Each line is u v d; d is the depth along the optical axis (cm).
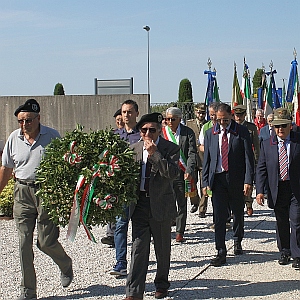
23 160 607
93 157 563
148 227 595
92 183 555
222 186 768
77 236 952
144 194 594
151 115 587
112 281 686
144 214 593
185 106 1998
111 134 577
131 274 581
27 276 605
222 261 757
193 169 865
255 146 1042
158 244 609
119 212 567
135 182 571
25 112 601
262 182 757
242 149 777
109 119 1861
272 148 745
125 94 1847
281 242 762
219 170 768
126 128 768
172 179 581
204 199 1112
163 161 572
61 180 562
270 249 852
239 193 780
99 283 678
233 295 629
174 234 974
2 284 678
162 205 590
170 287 660
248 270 734
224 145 771
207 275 712
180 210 897
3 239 927
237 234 812
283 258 758
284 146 740
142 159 601
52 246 617
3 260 793
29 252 607
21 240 605
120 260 705
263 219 1104
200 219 1109
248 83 1658
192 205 1218
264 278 696
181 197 888
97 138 572
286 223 756
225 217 764
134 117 764
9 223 1062
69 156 560
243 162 779
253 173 777
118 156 561
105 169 554
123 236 707
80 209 559
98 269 743
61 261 634
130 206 596
